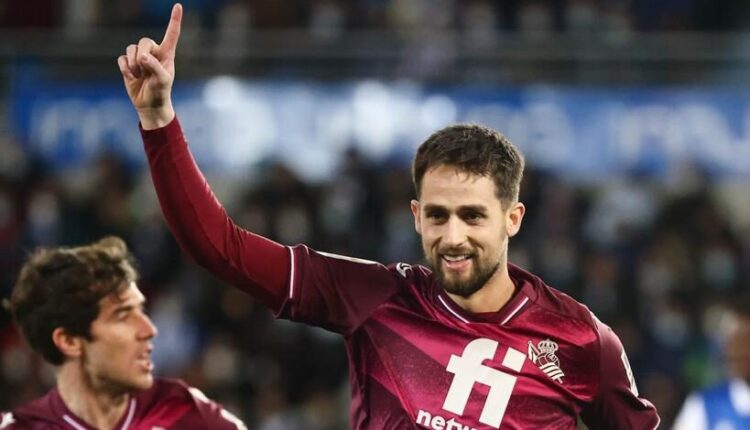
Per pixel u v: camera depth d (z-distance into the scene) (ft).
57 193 129.90
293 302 40.09
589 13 139.13
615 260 122.52
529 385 39.34
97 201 129.59
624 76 130.62
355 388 40.93
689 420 77.15
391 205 125.70
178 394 46.34
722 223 127.44
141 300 44.50
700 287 123.44
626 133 129.59
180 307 121.49
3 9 139.64
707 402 76.74
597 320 41.32
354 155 128.77
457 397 39.01
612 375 40.93
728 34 134.51
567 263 120.78
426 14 137.39
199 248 38.45
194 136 131.13
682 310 120.67
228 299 121.70
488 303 40.04
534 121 129.70
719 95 129.49
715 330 119.55
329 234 123.75
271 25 138.51
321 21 138.00
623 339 117.60
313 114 130.93
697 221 126.82
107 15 139.23
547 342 40.06
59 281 43.37
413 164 39.45
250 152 130.93
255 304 121.29
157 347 119.34
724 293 123.54
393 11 137.90
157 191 38.06
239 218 125.59
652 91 129.80
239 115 131.13
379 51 132.05
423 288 40.75
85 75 131.95
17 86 131.85
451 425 38.75
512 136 129.70
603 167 129.39
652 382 115.85
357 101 130.62
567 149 129.39
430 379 39.34
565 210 125.08
